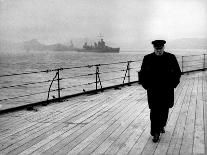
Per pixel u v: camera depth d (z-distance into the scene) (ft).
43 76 223.51
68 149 14.05
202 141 14.74
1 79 208.44
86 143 14.90
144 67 14.62
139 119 19.81
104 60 540.52
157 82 14.57
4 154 13.52
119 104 25.38
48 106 25.13
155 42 14.30
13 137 16.24
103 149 13.91
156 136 14.70
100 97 29.19
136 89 34.24
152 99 14.75
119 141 15.10
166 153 13.12
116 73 230.89
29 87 159.74
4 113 22.50
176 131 16.67
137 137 15.72
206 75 48.06
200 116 20.24
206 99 26.78
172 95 14.90
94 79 186.60
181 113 21.29
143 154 13.07
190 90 32.35
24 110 23.59
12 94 136.26
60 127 18.20
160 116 14.87
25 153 13.61
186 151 13.32
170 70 14.52
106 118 20.34
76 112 22.53
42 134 16.72
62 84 161.58
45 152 13.69
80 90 135.44
